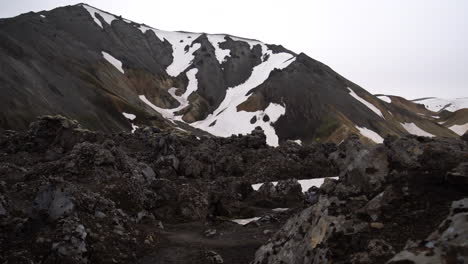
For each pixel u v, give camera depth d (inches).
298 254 596.7
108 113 4901.6
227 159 2235.5
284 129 6240.2
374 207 565.3
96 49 7642.7
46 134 2260.1
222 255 882.1
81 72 5679.1
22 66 4375.0
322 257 536.4
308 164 2265.0
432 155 625.3
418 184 580.4
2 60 4116.6
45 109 3841.0
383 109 7554.1
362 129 6245.1
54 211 828.0
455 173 543.2
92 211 907.4
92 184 1243.2
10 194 1066.1
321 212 614.5
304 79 7381.9
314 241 576.1
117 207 1156.5
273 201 1665.8
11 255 701.3
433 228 485.1
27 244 745.0
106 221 906.7
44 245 745.0
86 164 1355.8
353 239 530.0
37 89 4119.1
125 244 870.4
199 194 1398.9
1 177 1411.2
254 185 2023.9
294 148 2527.1
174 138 2281.0
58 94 4431.6
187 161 2010.3
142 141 2534.5
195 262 828.6
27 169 1555.1
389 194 575.2
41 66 4835.1
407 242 477.4
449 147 642.2
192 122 7057.1
